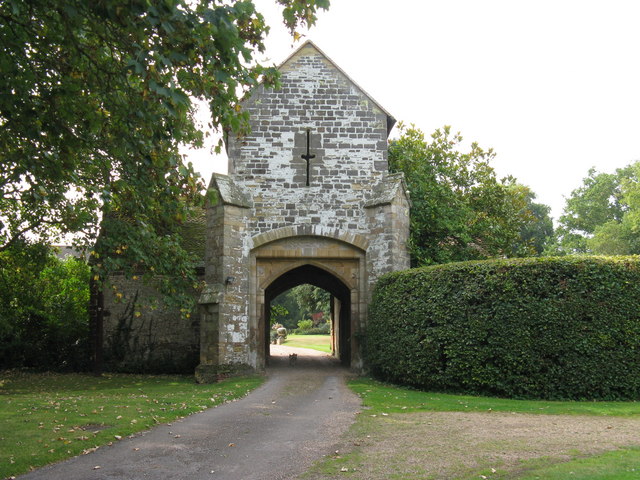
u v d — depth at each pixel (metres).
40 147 8.17
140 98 7.68
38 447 7.07
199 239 18.33
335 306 25.39
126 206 10.07
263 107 16.09
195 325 17.73
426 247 17.89
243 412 9.85
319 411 9.88
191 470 6.29
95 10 5.95
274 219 15.74
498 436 7.70
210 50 6.41
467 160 20.56
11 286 20.03
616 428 8.22
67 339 20.03
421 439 7.58
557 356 11.23
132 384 15.00
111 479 5.98
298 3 7.47
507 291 11.60
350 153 16.14
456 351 11.97
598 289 11.20
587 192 46.81
